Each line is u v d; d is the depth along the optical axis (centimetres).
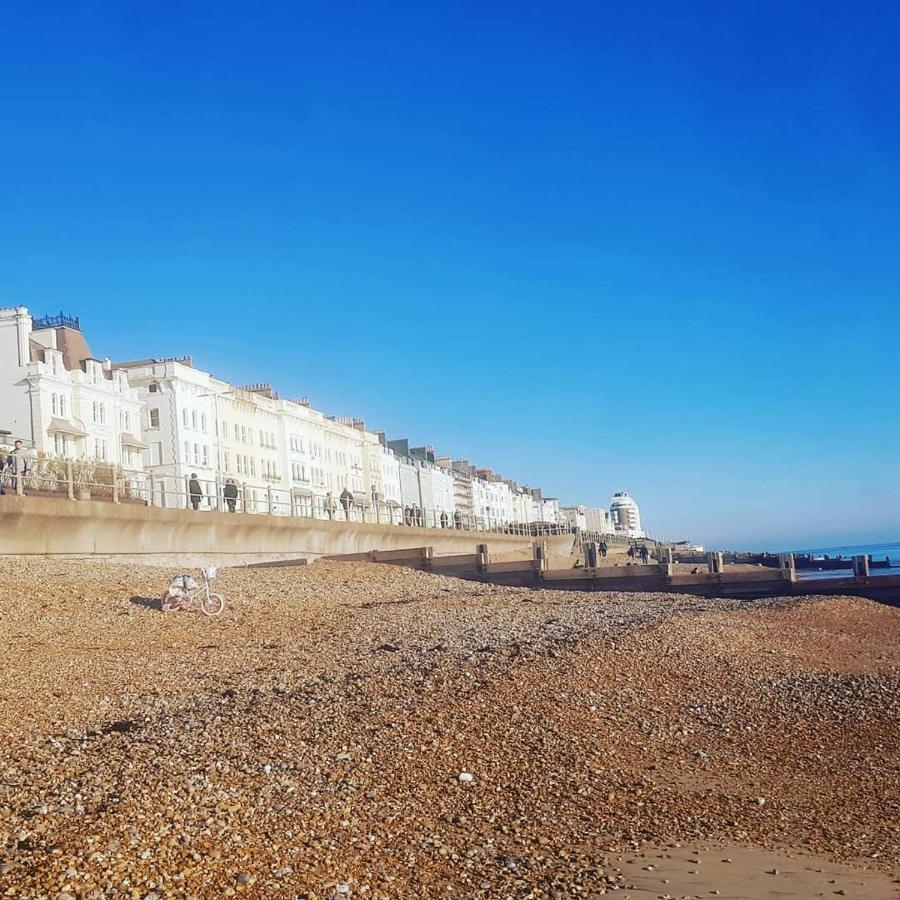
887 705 1827
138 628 2238
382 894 844
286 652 2042
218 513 3925
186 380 7681
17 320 6200
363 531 5322
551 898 849
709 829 1083
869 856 991
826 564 8888
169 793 1056
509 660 1916
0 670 1694
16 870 820
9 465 3288
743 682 1966
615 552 11738
